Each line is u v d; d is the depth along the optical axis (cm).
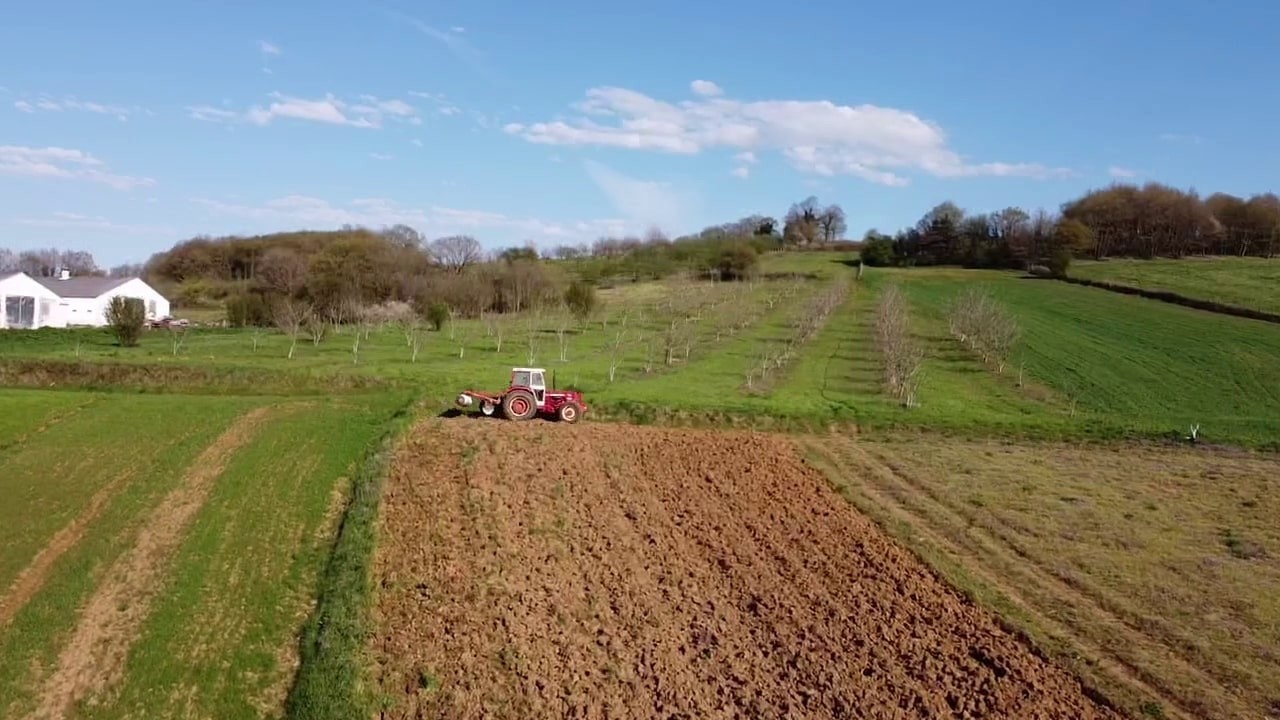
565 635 2122
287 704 1870
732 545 2759
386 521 2859
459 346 6719
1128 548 2794
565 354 6388
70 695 1889
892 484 3488
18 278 7581
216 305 11256
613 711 1803
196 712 1839
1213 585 2500
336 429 3859
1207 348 7025
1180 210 15412
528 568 2514
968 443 4256
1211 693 1914
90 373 5122
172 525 2764
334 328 7644
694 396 4844
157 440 3634
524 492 3169
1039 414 4791
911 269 13800
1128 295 10400
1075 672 2000
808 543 2798
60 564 2483
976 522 3031
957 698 1878
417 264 10894
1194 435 4306
